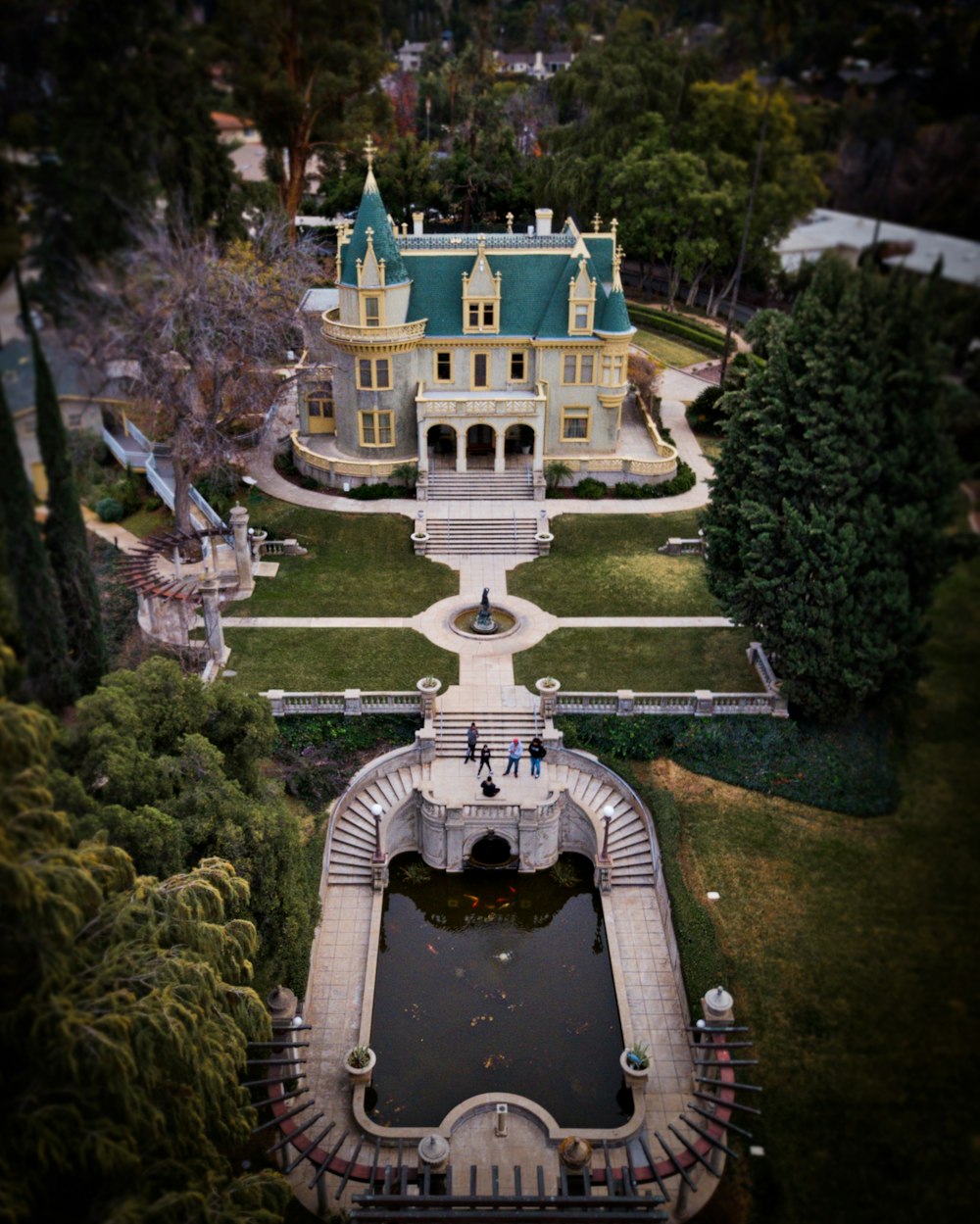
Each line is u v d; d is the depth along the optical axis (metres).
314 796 43.22
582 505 64.44
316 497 65.12
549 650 51.19
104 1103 21.09
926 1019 20.05
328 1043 34.84
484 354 65.31
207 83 37.47
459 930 40.47
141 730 30.83
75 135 28.61
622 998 36.41
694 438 73.12
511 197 100.25
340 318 65.25
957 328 22.56
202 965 24.34
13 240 27.11
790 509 40.16
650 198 78.00
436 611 54.47
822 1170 21.16
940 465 23.88
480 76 103.06
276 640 51.53
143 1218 20.73
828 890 26.42
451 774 44.31
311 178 83.19
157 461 61.22
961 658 22.17
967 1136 18.69
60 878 21.30
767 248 44.41
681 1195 29.05
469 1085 33.84
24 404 27.98
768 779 43.16
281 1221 24.30
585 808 42.53
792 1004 30.23
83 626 30.52
